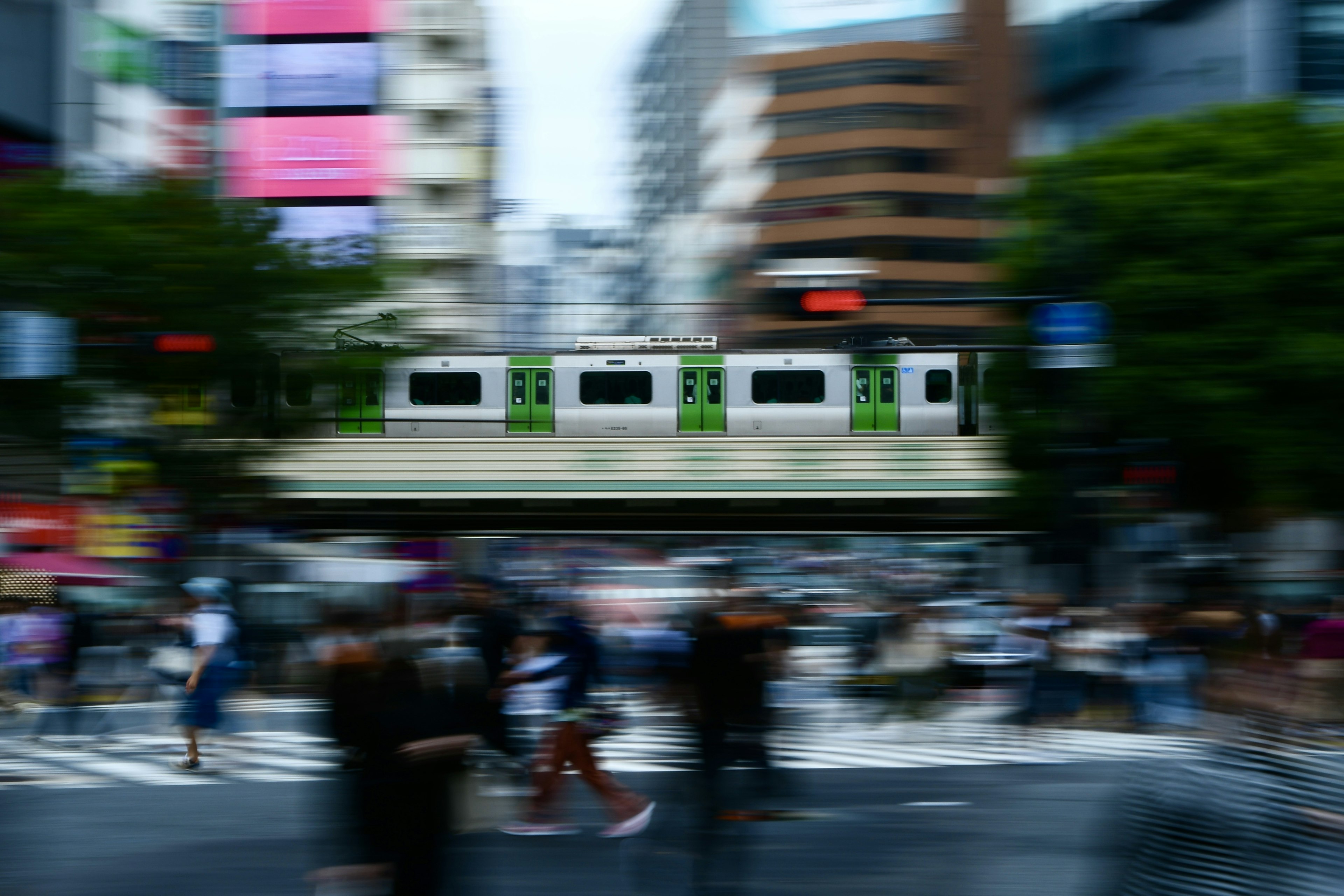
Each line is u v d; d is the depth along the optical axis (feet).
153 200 90.27
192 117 162.91
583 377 112.06
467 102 184.65
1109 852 17.90
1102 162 92.32
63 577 80.79
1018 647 60.13
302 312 91.50
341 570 83.92
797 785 39.86
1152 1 147.84
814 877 29.37
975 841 33.47
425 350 99.45
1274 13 134.92
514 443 110.63
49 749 53.42
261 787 42.91
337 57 182.29
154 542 88.02
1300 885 16.31
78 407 88.33
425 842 19.63
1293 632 59.57
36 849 32.76
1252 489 100.37
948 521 117.39
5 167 117.08
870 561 112.47
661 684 57.52
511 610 42.83
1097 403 83.46
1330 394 86.74
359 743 19.80
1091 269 76.59
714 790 33.76
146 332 53.88
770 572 106.73
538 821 34.22
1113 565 77.61
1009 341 97.04
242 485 92.58
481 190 187.42
